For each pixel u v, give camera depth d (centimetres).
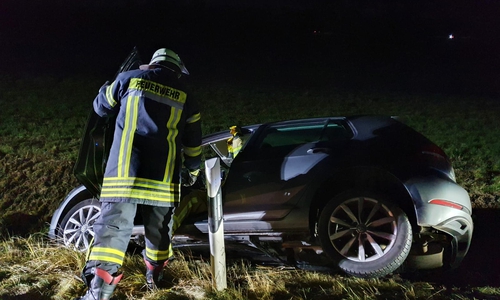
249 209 410
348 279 378
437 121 1055
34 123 930
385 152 400
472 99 1425
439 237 405
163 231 337
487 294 371
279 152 424
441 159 409
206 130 973
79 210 458
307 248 421
